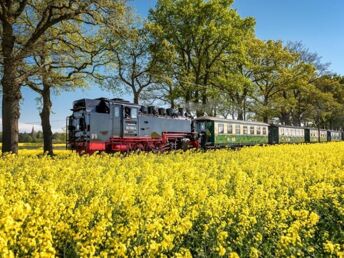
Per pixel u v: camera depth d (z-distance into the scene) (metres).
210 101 41.59
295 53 53.31
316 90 62.88
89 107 20.81
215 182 7.61
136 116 23.66
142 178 9.05
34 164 12.27
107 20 20.88
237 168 10.60
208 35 37.78
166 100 39.66
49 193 5.04
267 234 5.56
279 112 59.62
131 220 4.97
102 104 21.69
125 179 8.44
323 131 57.91
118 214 5.53
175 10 37.53
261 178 9.36
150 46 35.66
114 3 20.55
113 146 21.80
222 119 32.53
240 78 40.09
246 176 9.16
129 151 22.73
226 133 32.59
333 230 6.23
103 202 5.46
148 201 5.40
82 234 4.49
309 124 83.75
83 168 10.85
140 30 34.50
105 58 27.16
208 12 37.78
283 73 49.62
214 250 4.88
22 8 20.34
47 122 25.78
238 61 41.62
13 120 19.77
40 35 20.70
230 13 39.50
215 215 5.55
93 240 4.27
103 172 10.88
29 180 8.01
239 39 39.59
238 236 5.44
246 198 6.61
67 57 23.61
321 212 6.77
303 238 5.47
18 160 13.13
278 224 5.56
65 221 4.92
